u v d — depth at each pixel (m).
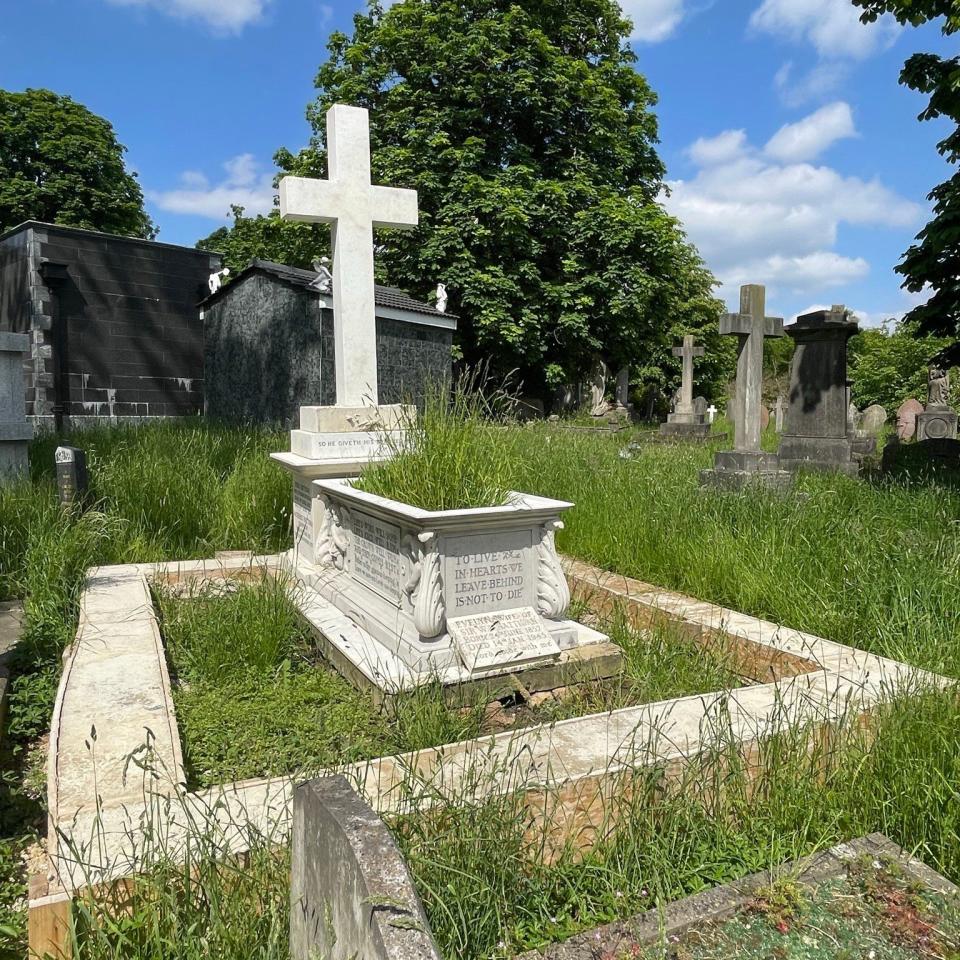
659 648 4.16
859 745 2.87
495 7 22.25
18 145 28.70
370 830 1.54
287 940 1.92
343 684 4.04
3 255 16.73
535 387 24.73
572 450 9.65
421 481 4.33
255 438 10.01
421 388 14.42
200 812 2.23
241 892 2.03
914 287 10.55
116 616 4.53
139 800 2.46
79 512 6.33
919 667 3.62
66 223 28.53
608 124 22.88
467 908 2.01
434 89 22.12
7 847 2.72
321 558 5.32
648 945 1.90
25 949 2.16
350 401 5.97
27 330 15.93
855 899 2.07
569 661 3.99
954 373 27.12
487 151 21.33
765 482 7.67
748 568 5.16
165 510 7.14
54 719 3.08
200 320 17.64
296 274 13.30
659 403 40.47
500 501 4.33
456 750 2.78
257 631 4.35
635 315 22.08
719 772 2.65
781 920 1.98
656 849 2.30
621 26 24.25
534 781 2.47
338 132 5.86
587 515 6.77
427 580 3.87
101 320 16.38
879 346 37.66
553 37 23.45
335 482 5.18
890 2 8.84
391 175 20.44
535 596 4.24
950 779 2.58
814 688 3.38
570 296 21.41
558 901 2.26
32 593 4.91
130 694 3.33
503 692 3.81
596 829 2.45
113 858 2.11
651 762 2.63
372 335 6.04
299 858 1.81
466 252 20.19
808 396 11.61
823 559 5.07
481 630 3.96
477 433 4.82
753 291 8.77
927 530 5.55
